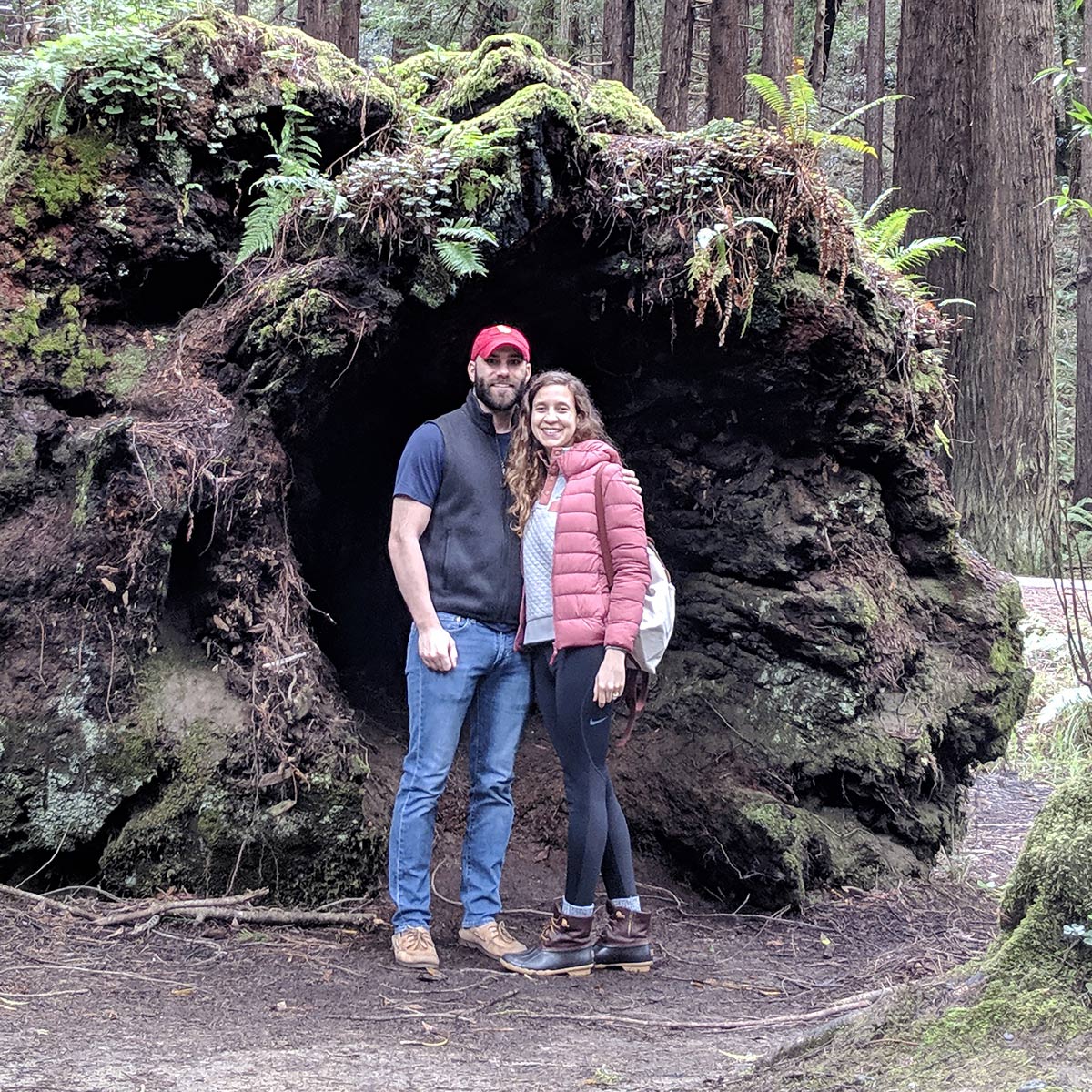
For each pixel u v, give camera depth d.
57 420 4.55
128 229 4.73
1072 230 22.38
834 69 22.73
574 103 4.79
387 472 5.95
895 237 6.34
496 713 4.09
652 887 5.13
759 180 5.00
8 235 4.62
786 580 5.41
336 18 10.30
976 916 4.96
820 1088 2.21
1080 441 16.86
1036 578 11.05
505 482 4.04
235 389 4.70
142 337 4.86
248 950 3.83
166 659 4.41
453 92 5.46
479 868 4.09
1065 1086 1.95
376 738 5.53
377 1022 3.28
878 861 5.21
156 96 4.72
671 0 12.71
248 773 4.25
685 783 5.27
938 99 12.49
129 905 4.05
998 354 11.98
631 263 5.00
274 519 4.63
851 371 5.22
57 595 4.26
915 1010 2.40
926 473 5.69
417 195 4.52
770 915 4.86
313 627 5.79
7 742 4.11
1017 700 5.74
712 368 5.30
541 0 12.58
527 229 4.69
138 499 4.27
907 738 5.27
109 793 4.16
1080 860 2.32
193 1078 2.65
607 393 5.66
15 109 5.02
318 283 4.55
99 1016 3.11
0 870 4.11
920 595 5.68
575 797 3.91
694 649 5.68
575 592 3.82
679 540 5.72
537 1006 3.54
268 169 5.11
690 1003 3.69
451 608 3.96
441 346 5.21
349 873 4.32
